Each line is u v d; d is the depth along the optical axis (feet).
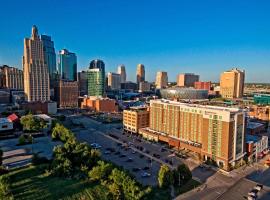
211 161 454.81
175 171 355.36
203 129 471.62
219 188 354.74
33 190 312.91
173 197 322.55
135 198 287.69
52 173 360.89
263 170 430.20
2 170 358.64
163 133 616.39
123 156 491.31
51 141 569.23
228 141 423.23
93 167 360.07
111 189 299.17
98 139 633.20
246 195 335.26
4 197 281.74
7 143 547.08
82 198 299.99
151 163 456.45
